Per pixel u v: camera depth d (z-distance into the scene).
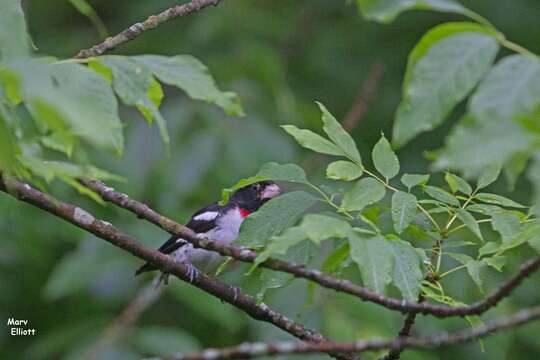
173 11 7.33
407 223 5.80
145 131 13.28
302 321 11.20
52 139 5.33
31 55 4.71
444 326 11.84
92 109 3.92
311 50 16.27
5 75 4.43
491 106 3.88
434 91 4.08
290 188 13.00
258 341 11.44
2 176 5.40
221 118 13.58
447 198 6.14
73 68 4.64
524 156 4.11
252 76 14.59
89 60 4.92
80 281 12.56
